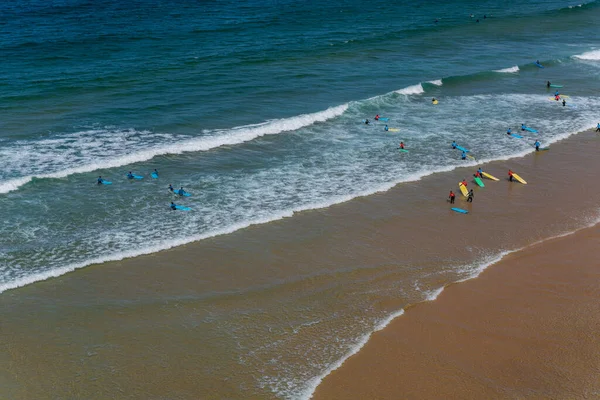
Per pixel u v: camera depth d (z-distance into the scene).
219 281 27.25
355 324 24.12
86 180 36.88
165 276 27.58
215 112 48.47
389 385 20.80
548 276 27.45
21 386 20.84
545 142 44.81
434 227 32.38
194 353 22.50
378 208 34.47
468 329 23.69
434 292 26.25
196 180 37.50
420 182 38.12
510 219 33.31
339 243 30.61
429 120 49.22
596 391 20.23
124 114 47.41
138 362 22.02
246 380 21.16
